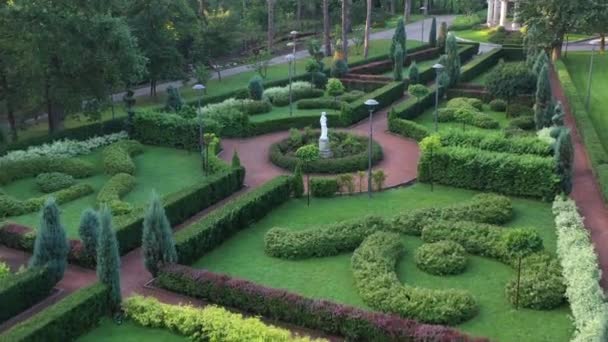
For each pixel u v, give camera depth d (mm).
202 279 16141
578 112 32531
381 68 51375
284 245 18609
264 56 52938
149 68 43500
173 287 16625
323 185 23656
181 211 21672
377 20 80188
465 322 14820
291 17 79188
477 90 39438
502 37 65438
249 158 29766
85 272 17984
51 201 16469
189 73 51250
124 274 17922
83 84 30812
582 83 44094
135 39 31922
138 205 22703
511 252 17359
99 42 30078
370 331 13836
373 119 36344
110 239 15008
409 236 19734
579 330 13742
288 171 27656
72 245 18312
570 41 63750
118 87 33375
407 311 14938
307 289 16625
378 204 22984
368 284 16172
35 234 19109
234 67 57906
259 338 13594
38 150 28828
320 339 13625
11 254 19234
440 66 31656
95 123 32250
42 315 13961
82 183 25125
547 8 49781
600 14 49656
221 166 26156
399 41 51406
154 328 14828
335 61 45938
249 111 36938
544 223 20578
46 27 28609
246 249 19328
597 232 19500
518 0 63938
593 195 22734
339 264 18125
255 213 21359
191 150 30484
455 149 24422
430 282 16828
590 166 25688
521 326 14578
